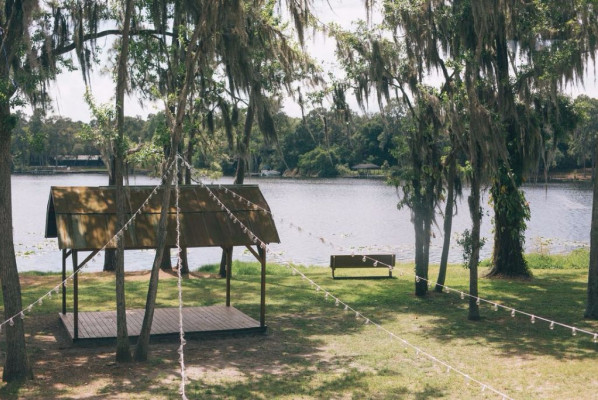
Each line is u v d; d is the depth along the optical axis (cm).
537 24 2148
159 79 2419
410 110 2323
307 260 3888
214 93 2581
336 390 1296
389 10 2191
